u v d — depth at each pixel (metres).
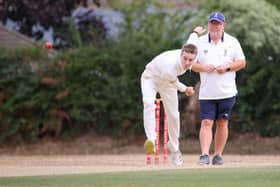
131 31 105.81
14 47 104.56
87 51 101.44
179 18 104.31
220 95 60.41
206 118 60.81
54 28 119.75
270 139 98.75
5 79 100.38
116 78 100.56
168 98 57.72
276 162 76.06
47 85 100.69
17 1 118.50
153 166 64.12
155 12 113.50
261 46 98.31
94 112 100.12
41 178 49.62
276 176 49.25
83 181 47.34
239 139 98.69
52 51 102.75
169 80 56.53
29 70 100.94
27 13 119.19
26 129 99.94
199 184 45.34
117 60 100.62
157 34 104.12
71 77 100.62
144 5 109.50
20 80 100.62
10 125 99.88
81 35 119.44
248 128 99.56
